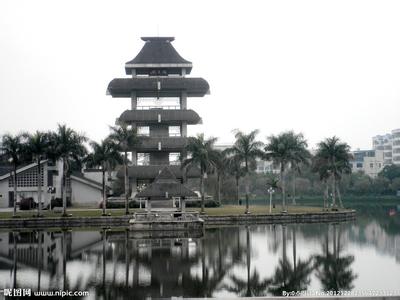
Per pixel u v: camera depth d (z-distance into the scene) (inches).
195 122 4658.0
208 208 4254.4
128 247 2268.7
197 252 2111.2
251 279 1582.2
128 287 1475.1
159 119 4517.7
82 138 3577.8
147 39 4877.0
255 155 3811.5
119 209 4069.9
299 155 4060.0
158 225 2942.9
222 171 4618.6
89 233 2915.8
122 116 4522.6
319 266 1791.3
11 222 3339.1
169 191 3154.5
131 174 4308.6
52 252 2140.7
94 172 5211.6
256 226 3353.8
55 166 4603.8
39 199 3558.1
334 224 3501.5
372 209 5418.3
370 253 2079.2
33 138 3531.0
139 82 4633.4
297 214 3718.0
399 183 6732.3
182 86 4635.8
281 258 1964.8
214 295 1380.4
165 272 1689.2
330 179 6018.7
